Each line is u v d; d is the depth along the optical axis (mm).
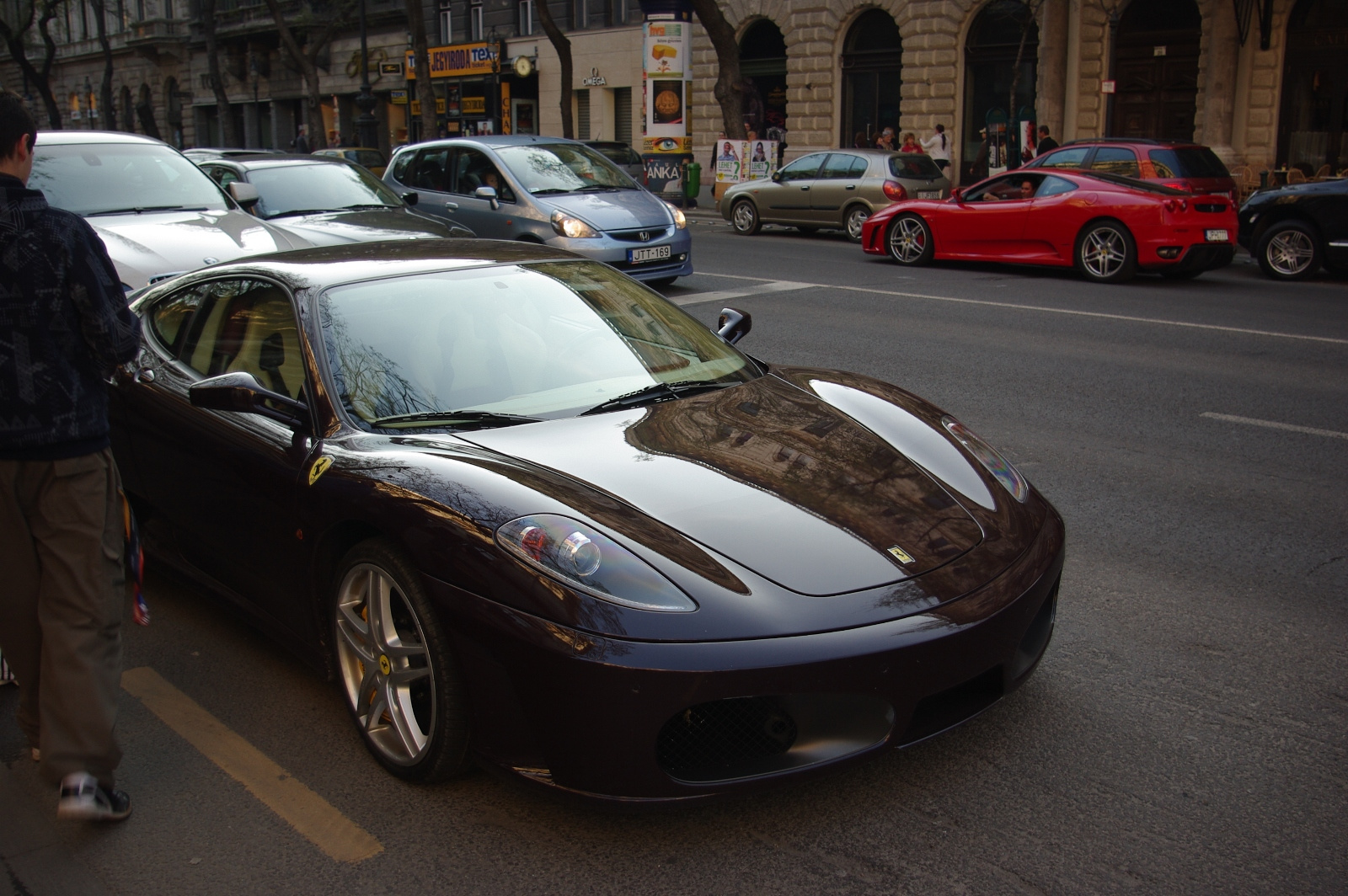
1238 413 6879
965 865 2553
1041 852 2594
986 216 13781
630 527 2670
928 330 9711
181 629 3949
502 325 3613
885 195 17656
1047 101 23469
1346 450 6094
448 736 2734
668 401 3451
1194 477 5633
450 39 39344
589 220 11203
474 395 3354
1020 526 3053
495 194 11664
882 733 2592
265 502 3299
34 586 2678
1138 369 8141
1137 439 6348
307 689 3494
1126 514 5082
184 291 4125
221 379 3168
